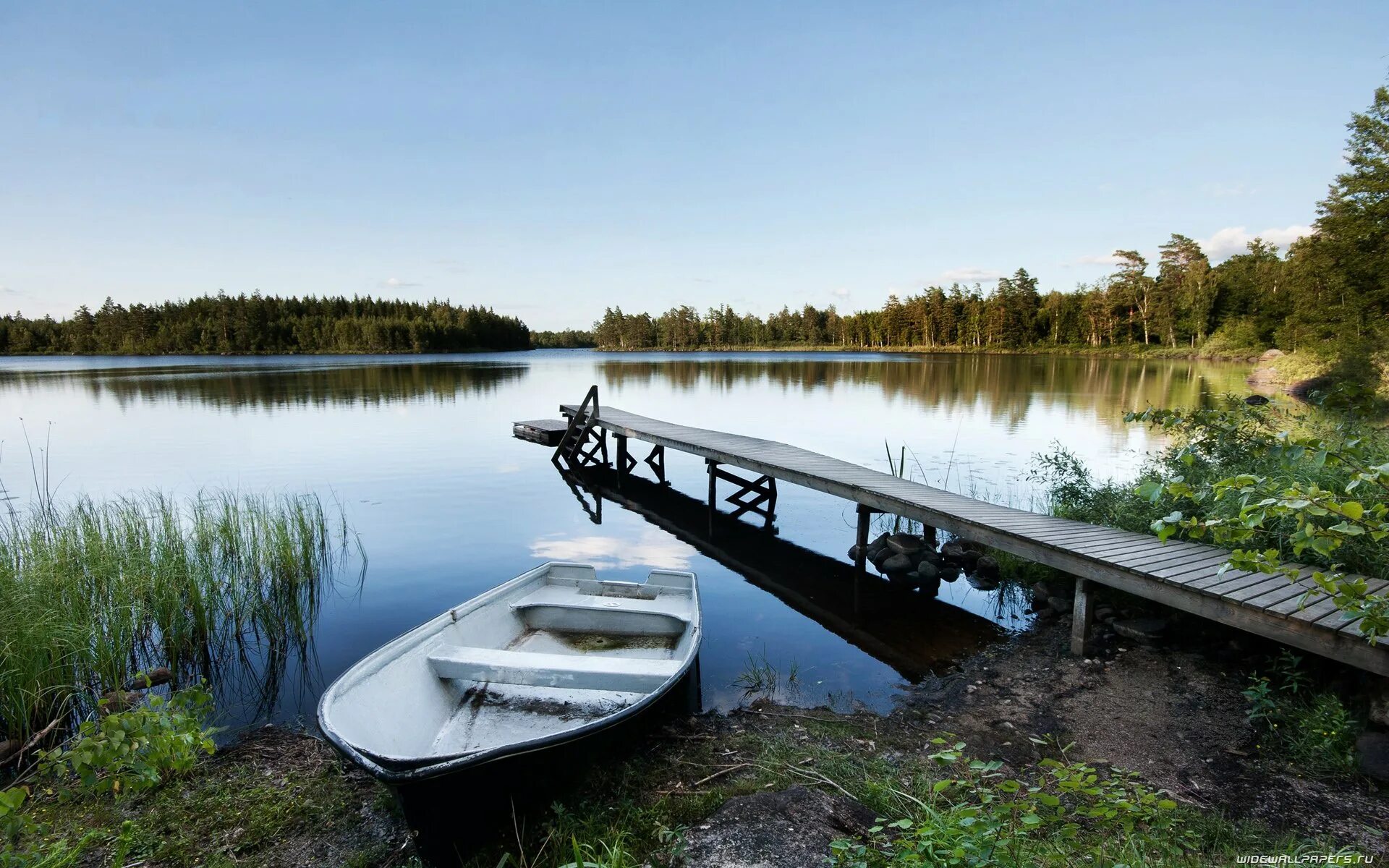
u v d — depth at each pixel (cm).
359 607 720
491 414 2386
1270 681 461
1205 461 653
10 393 2964
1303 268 3466
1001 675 547
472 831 333
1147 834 296
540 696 473
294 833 366
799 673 571
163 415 2239
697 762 419
